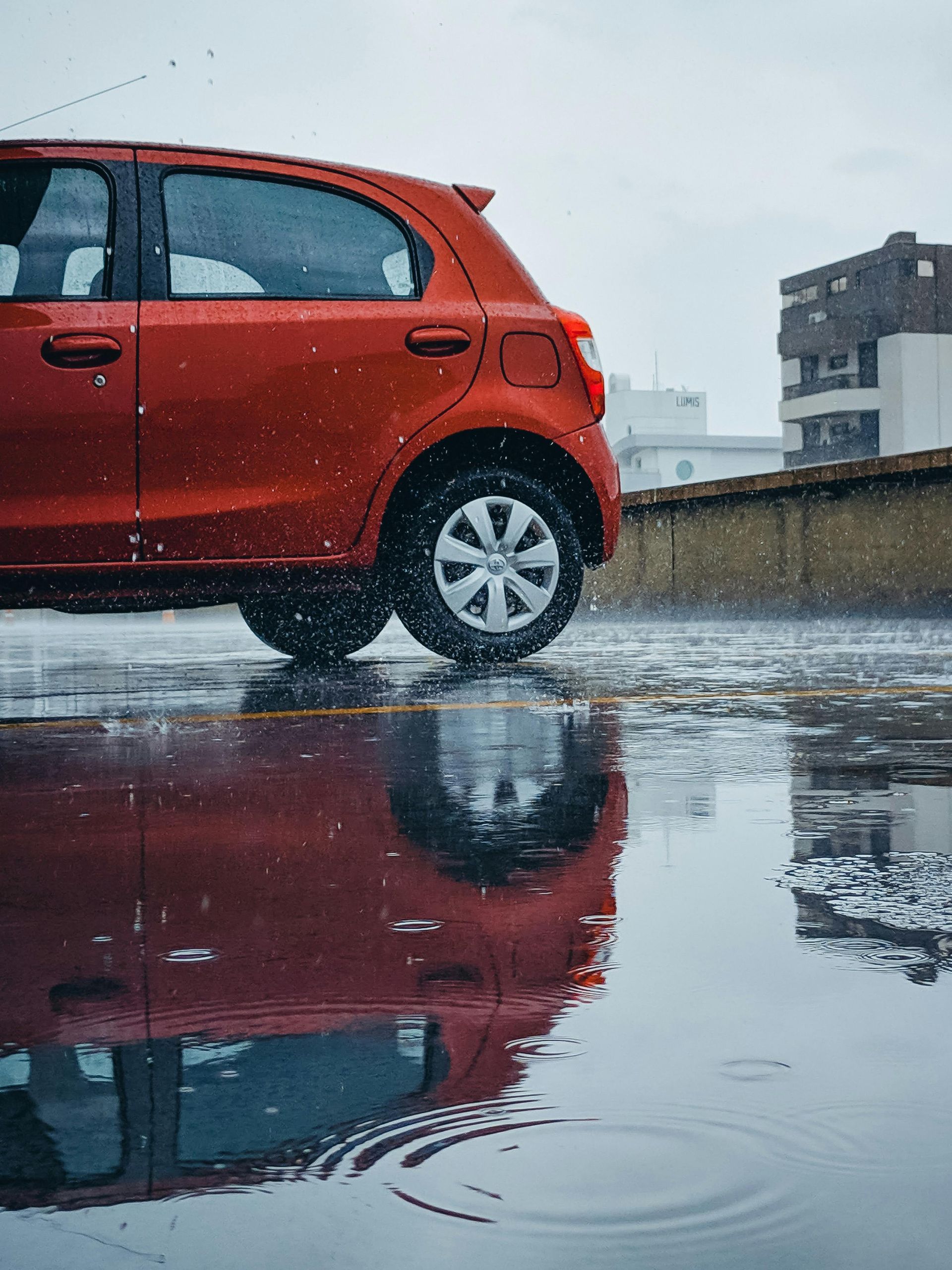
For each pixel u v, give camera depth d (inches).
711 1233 28.2
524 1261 27.1
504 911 59.9
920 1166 31.8
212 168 181.5
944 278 2598.4
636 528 414.6
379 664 228.1
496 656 200.8
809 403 2667.3
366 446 183.2
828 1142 33.3
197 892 65.0
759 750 111.4
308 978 50.0
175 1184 31.4
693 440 3565.5
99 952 54.6
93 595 174.2
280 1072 39.4
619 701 153.6
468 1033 42.9
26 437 168.2
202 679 201.9
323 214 186.4
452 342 187.9
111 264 174.7
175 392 173.5
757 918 57.7
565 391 196.4
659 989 47.6
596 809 85.7
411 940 55.3
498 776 99.8
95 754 116.0
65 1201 30.7
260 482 178.1
